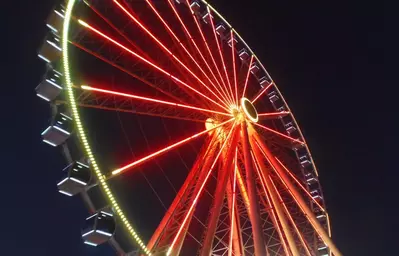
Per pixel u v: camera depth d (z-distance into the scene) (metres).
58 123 16.75
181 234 17.58
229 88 24.42
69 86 17.19
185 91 22.86
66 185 16.19
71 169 16.09
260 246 16.80
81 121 16.89
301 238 23.59
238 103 24.17
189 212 18.33
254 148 23.39
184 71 23.19
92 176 16.25
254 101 27.89
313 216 23.05
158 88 21.77
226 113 23.16
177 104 21.08
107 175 16.42
